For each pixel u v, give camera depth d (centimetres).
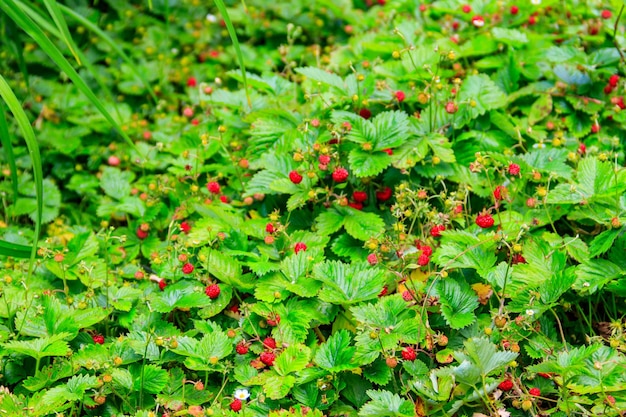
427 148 176
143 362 162
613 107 184
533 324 164
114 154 194
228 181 183
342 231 176
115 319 171
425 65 178
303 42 212
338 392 162
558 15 202
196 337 168
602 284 163
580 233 174
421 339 162
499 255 171
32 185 188
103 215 183
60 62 168
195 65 208
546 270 166
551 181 176
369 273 166
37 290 171
